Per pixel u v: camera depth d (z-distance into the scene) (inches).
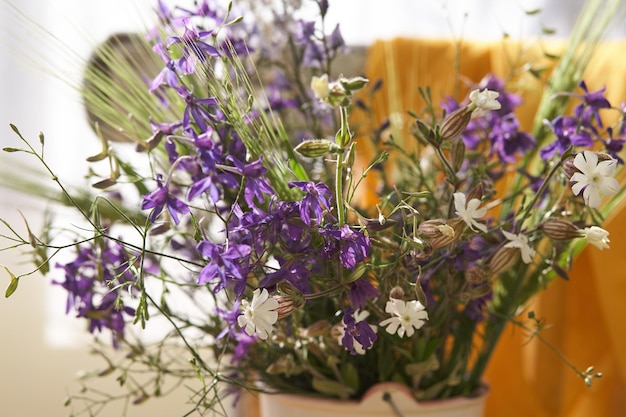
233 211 18.4
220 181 18.2
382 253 20.7
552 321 28.0
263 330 17.5
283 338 20.4
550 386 28.4
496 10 42.6
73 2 41.4
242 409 30.4
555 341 28.2
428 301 19.6
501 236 20.1
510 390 29.2
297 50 24.6
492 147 22.0
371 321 20.4
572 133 20.8
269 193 18.2
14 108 45.1
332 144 17.2
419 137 20.8
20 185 23.7
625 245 26.0
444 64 30.4
